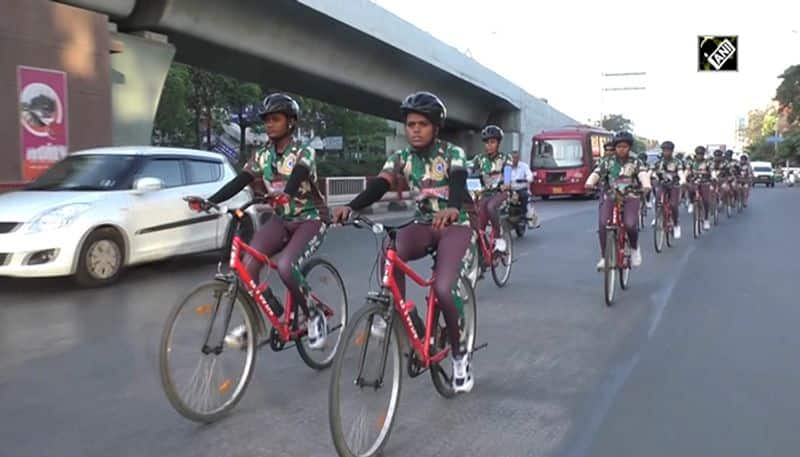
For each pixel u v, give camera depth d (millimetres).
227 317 4473
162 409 4613
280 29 22000
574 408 4688
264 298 4785
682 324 6980
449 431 4285
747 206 24453
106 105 15305
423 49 29109
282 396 4891
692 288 8875
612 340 6422
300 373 5398
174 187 9812
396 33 26719
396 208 22891
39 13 13641
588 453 3980
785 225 17266
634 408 4680
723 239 14258
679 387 5094
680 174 13227
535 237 14773
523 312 7586
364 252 12203
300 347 5238
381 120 49969
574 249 12812
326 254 11914
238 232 4738
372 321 3846
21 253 7938
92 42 14914
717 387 5090
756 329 6750
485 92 37594
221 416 4473
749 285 9039
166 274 9648
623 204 8414
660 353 5973
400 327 4066
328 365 5520
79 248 8305
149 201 9242
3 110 12977
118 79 16844
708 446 4074
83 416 4477
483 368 5570
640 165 8492
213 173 10516
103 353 5859
